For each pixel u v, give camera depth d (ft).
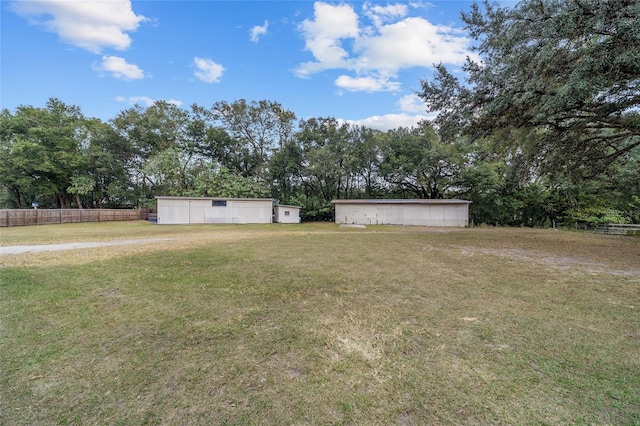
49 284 13.64
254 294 12.45
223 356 7.39
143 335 8.57
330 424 5.07
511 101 23.59
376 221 72.95
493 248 26.81
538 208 67.46
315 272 16.49
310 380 6.37
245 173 93.09
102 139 81.46
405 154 77.97
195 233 41.37
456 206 67.92
